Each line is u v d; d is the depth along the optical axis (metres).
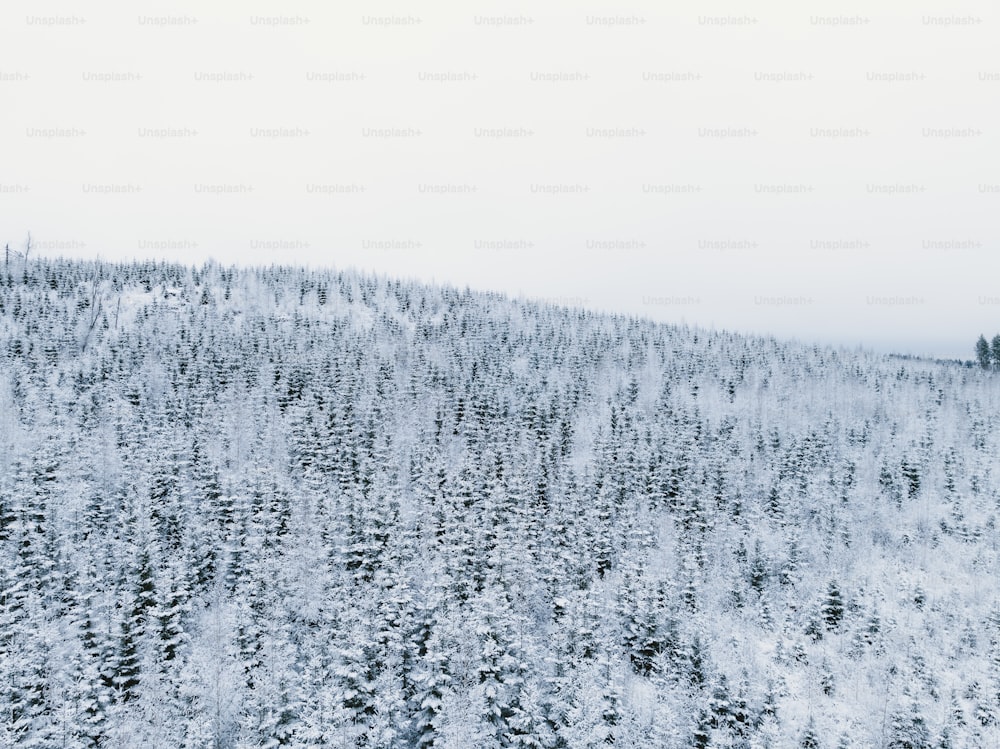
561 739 36.03
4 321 118.56
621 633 47.66
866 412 125.31
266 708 35.19
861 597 57.41
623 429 98.12
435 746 33.16
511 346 154.25
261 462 72.75
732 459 88.31
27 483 56.72
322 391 98.19
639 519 69.88
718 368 151.12
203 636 44.41
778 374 149.00
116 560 48.34
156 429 78.19
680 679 43.22
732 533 69.06
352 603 45.03
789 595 57.75
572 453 94.56
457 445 91.94
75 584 47.47
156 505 57.69
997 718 40.34
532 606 51.22
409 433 91.44
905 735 39.09
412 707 37.38
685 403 120.62
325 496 65.31
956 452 97.62
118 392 92.19
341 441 80.12
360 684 37.16
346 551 54.16
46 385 91.88
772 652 48.97
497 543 54.59
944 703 42.47
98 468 68.06
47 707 34.00
